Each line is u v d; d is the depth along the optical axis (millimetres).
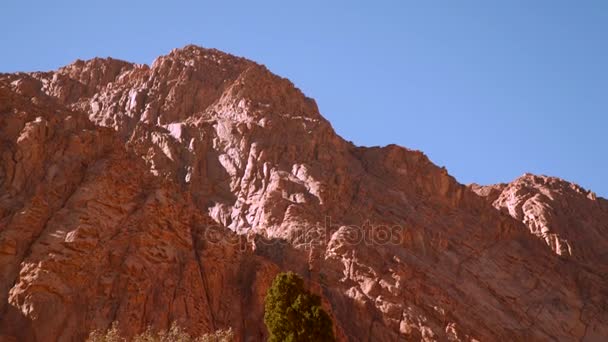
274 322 49969
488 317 63844
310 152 71312
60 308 50906
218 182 68875
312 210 66312
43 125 58906
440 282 64938
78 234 53469
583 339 66812
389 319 60125
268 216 65438
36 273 51312
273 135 71500
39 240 53031
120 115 75375
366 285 61562
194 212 59969
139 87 78250
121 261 54062
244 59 83000
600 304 70312
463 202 74375
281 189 67125
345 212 67812
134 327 51844
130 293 53000
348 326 59875
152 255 55219
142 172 60188
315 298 50750
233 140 70750
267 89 77625
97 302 52281
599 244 79938
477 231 71812
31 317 50031
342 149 74188
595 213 85000
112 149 60812
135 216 56375
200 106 76688
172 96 76562
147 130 71500
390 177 73562
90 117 75812
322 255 62938
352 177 71625
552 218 78875
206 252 57750
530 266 71250
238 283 58250
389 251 65250
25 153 57219
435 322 61188
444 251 68438
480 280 67375
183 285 54906
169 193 59312
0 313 50312
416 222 69062
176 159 69312
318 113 80000
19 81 77375
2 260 52188
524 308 67062
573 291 71125
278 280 50875
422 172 74562
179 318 53469
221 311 56188
